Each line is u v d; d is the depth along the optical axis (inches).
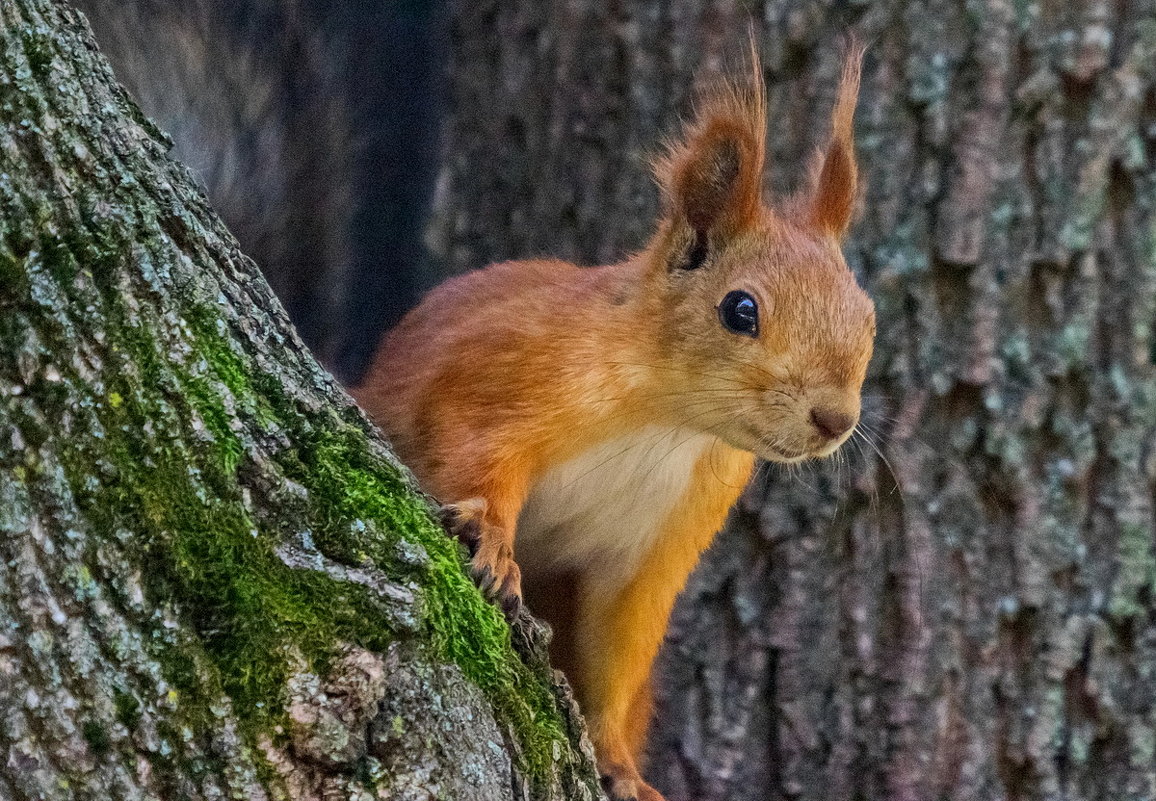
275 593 149.6
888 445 157.2
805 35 157.1
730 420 153.6
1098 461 157.0
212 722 149.3
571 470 154.5
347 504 150.3
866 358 153.5
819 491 157.4
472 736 150.3
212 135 160.4
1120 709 157.2
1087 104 156.6
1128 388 156.9
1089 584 157.1
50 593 149.0
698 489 154.9
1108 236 156.9
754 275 153.6
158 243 149.8
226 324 150.1
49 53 149.6
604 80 158.2
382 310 160.9
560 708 151.8
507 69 159.0
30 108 149.4
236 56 160.6
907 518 157.2
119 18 159.9
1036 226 156.8
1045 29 156.6
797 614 157.6
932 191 156.9
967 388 157.1
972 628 157.3
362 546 150.2
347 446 150.6
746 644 157.8
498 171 159.3
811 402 153.2
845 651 157.6
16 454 149.1
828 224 154.8
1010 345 156.9
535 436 153.9
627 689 155.3
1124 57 156.5
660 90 157.9
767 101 157.3
